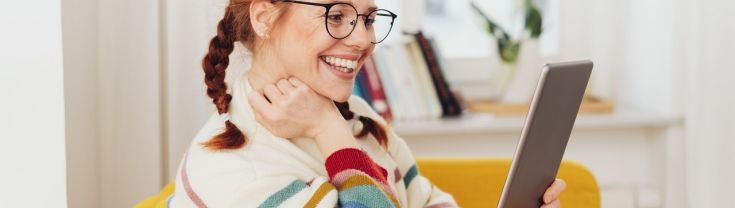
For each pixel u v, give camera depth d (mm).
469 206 1968
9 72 1416
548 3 2818
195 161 1314
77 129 1879
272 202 1256
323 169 1386
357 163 1338
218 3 1848
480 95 2816
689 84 2527
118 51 1983
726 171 2535
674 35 2545
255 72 1387
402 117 2508
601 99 2758
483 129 2467
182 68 2031
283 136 1349
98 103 1984
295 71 1339
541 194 1445
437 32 2797
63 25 1769
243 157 1300
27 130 1431
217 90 1400
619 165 2750
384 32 1392
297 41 1318
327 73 1332
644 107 2723
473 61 2801
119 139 2012
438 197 1673
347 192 1306
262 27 1323
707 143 2523
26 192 1444
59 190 1451
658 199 2684
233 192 1252
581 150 2734
